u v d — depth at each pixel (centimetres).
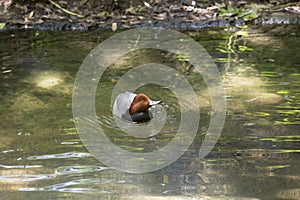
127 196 502
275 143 596
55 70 784
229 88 727
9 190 510
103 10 990
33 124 637
